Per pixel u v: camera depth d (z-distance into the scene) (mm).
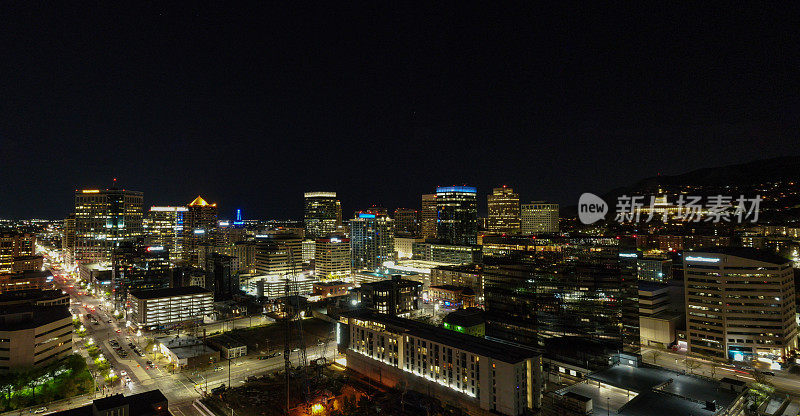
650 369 161875
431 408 150875
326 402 158250
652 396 134125
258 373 194500
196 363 199750
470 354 152500
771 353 189125
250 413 151500
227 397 165375
